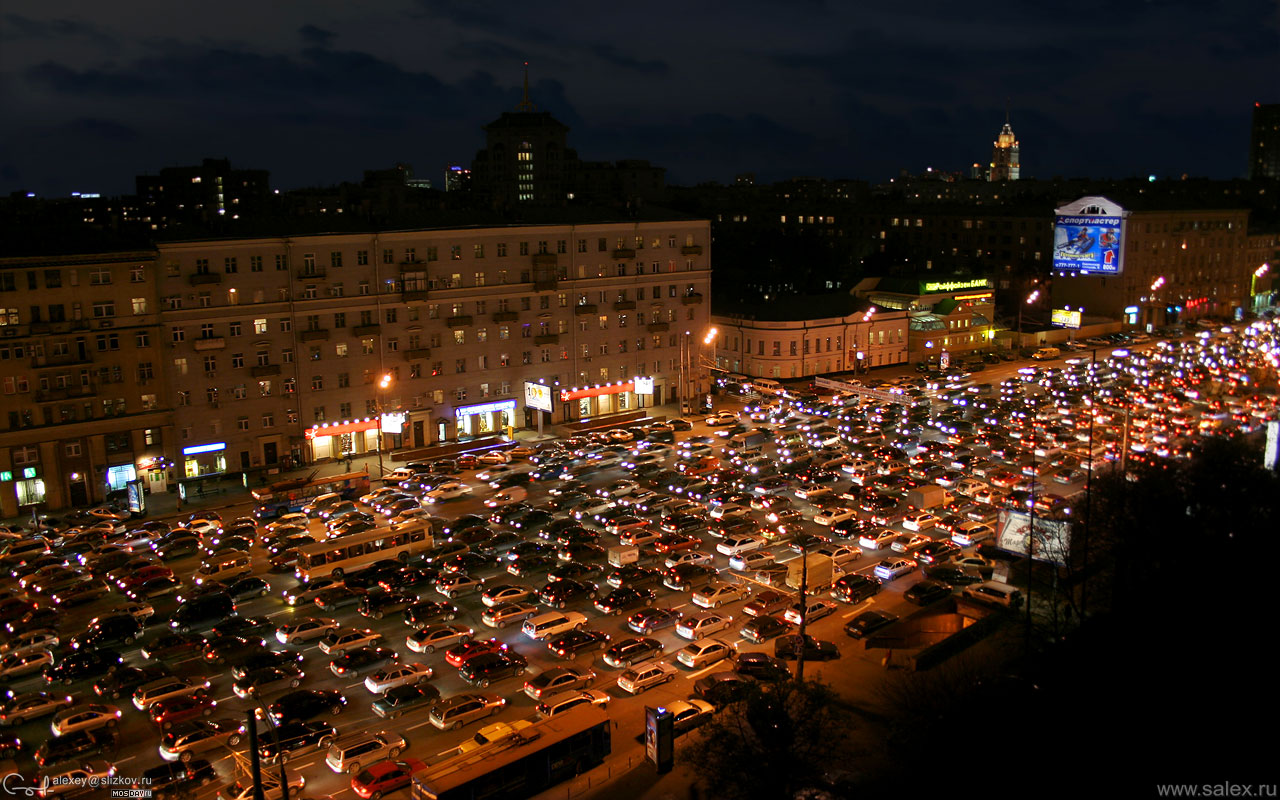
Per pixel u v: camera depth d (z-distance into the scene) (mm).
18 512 92938
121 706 57000
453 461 107250
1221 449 71312
